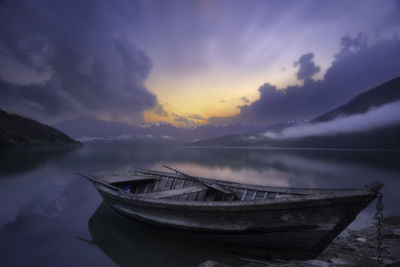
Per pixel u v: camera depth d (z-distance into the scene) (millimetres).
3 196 12984
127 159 47438
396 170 28656
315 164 39031
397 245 6059
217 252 6289
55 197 12898
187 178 9930
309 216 4867
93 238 7320
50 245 6820
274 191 7121
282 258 5578
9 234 7664
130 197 7320
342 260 5203
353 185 18609
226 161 46312
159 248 6586
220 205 5438
